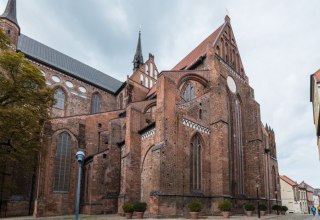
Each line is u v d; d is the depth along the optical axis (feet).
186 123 103.50
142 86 187.73
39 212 107.14
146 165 106.32
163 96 98.12
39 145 94.12
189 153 101.04
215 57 124.67
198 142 107.55
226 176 104.42
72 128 137.39
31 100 89.25
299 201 273.54
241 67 151.23
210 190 104.63
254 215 112.78
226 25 151.74
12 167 111.86
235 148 125.90
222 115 112.57
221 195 100.63
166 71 103.04
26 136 88.28
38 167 114.42
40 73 93.04
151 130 106.22
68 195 126.93
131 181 106.22
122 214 102.78
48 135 119.14
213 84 119.55
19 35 160.15
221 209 94.68
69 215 118.21
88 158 129.70
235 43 154.20
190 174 99.30
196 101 112.68
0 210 106.93
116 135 131.03
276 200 179.63
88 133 142.41
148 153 106.32
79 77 178.60
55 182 123.75
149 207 92.12
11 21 145.48
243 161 130.62
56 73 168.04
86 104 180.14
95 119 146.51
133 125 114.42
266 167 164.96
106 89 193.88
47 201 117.50
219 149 106.93
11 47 141.69
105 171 123.95
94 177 121.29
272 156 191.31
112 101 198.70
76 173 132.67
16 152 88.07
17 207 112.98
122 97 190.29
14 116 81.51
